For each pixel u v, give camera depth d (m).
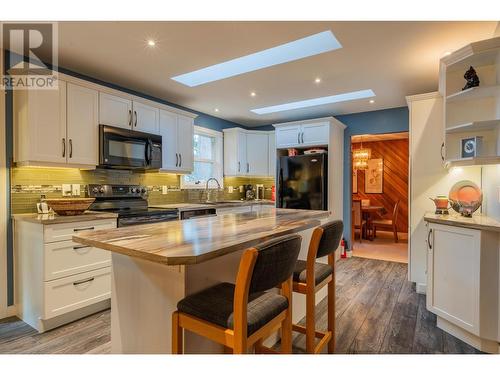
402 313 2.63
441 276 2.32
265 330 1.22
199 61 2.79
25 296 2.47
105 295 2.66
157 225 1.87
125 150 3.18
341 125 4.66
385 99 4.01
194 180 4.76
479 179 2.85
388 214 6.82
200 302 1.25
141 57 2.71
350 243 4.73
